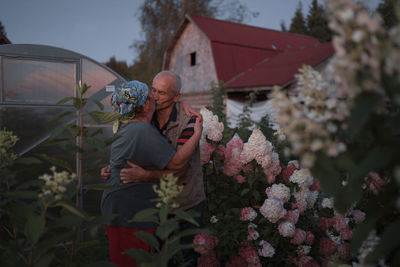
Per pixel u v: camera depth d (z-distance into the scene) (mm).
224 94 6473
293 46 18750
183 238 2289
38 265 1289
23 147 3961
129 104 2018
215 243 2334
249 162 2707
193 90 17406
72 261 1534
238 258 2488
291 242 2551
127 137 1997
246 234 2572
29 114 4016
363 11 945
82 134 1562
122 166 2104
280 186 2564
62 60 4145
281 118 1098
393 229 982
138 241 2018
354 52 952
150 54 23391
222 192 2797
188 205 2229
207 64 16500
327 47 13445
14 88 3986
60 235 1383
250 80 13164
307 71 1106
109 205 2102
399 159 917
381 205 1293
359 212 2488
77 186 1527
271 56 17109
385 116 984
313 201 2779
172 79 2242
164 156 1987
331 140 1060
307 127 1028
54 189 1273
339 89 1032
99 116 1578
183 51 18203
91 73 4270
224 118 4867
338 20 1011
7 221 1579
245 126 5527
